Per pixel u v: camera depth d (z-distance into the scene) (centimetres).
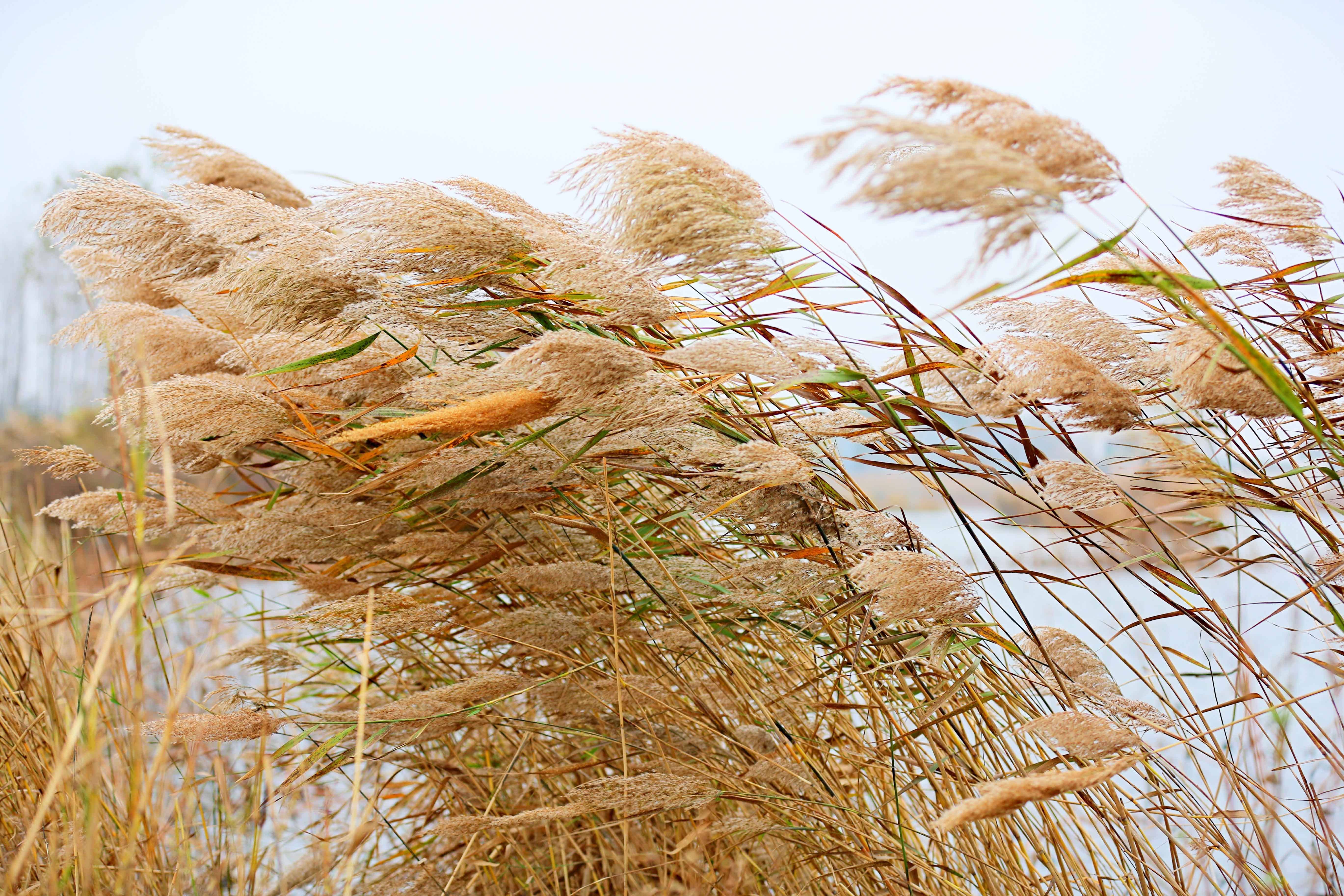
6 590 242
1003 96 184
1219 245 219
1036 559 283
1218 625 223
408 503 229
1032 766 218
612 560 220
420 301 228
